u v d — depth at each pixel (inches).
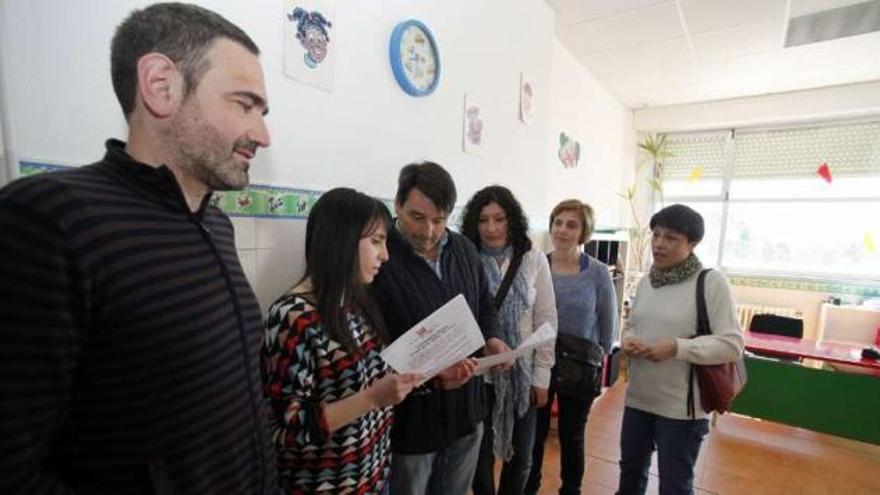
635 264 200.1
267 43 40.2
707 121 182.7
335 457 32.9
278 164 42.1
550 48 102.3
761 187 185.0
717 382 52.5
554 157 127.0
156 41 20.0
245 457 24.7
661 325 56.6
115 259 18.1
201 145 21.1
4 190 16.7
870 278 166.2
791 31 115.6
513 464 61.1
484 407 50.2
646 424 58.4
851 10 103.0
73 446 19.1
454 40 66.9
